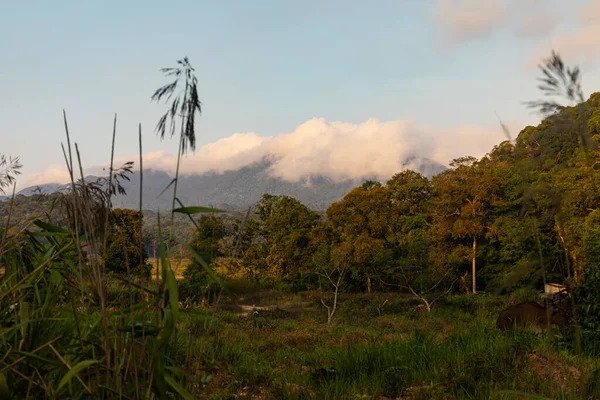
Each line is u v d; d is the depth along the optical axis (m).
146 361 1.81
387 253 42.00
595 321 7.21
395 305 31.86
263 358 8.99
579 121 2.05
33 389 1.95
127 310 1.86
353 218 47.16
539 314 8.57
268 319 24.53
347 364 6.65
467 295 32.84
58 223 2.13
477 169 47.78
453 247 44.66
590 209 18.36
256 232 53.66
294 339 13.62
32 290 2.21
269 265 50.19
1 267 2.19
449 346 7.33
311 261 47.88
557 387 5.09
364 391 5.58
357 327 21.75
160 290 1.86
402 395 5.65
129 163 1.78
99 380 1.87
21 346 1.93
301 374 7.07
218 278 1.85
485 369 5.91
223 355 7.16
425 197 50.75
